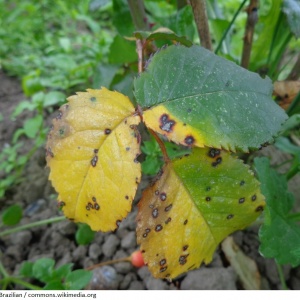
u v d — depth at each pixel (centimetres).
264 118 10
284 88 16
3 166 21
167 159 10
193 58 10
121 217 10
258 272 17
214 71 10
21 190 21
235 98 10
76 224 19
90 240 18
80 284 14
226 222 11
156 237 10
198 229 11
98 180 10
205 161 10
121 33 19
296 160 15
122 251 18
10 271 18
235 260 17
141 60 11
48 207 20
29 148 24
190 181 10
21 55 32
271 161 21
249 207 11
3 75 30
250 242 18
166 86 10
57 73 28
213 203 11
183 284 16
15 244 18
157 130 9
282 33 18
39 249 19
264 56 19
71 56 30
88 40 32
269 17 17
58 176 10
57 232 19
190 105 10
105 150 10
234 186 11
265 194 13
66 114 10
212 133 9
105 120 10
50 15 38
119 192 10
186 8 16
